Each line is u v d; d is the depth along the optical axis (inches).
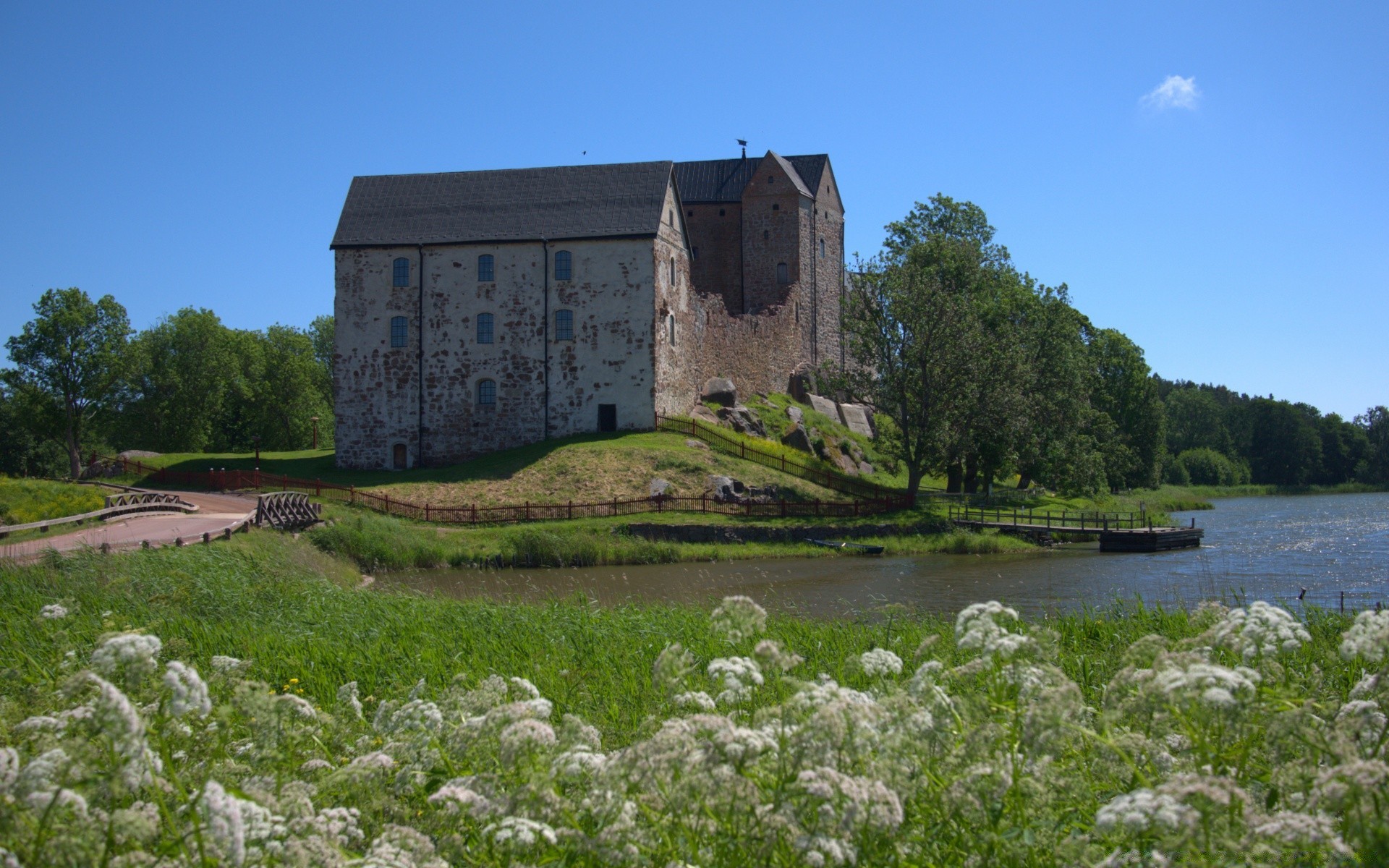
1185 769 186.7
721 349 2273.6
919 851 172.4
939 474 1921.8
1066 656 420.8
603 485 1625.2
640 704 338.0
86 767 157.6
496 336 1950.1
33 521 1170.0
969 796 167.9
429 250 1975.9
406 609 624.1
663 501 1567.4
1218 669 167.0
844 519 1562.5
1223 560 1310.3
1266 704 186.7
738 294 2719.0
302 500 1288.1
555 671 393.7
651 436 1852.9
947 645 408.2
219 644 446.9
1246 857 151.4
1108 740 174.9
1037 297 2100.1
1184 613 589.3
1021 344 1930.4
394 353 1974.7
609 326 1919.3
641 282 1913.1
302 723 230.7
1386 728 177.3
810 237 2733.8
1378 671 203.2
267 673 389.4
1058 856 165.5
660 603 829.8
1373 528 1931.6
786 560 1334.9
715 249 2755.9
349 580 1005.2
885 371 1875.0
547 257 1941.4
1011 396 1754.4
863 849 160.4
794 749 160.1
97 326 2805.1
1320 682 276.8
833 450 2289.6
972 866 166.6
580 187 2022.6
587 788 182.2
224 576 727.7
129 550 826.2
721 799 159.0
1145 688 179.3
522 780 180.5
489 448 1941.4
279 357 3289.9
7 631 445.7
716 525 1440.7
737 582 1093.1
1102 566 1251.2
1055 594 969.5
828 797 151.3
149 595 611.2
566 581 1106.1
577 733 191.6
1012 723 184.2
